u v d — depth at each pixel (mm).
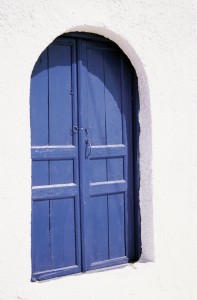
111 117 3576
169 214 3715
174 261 3727
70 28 3207
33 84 3188
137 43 3545
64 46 3340
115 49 3602
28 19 3008
